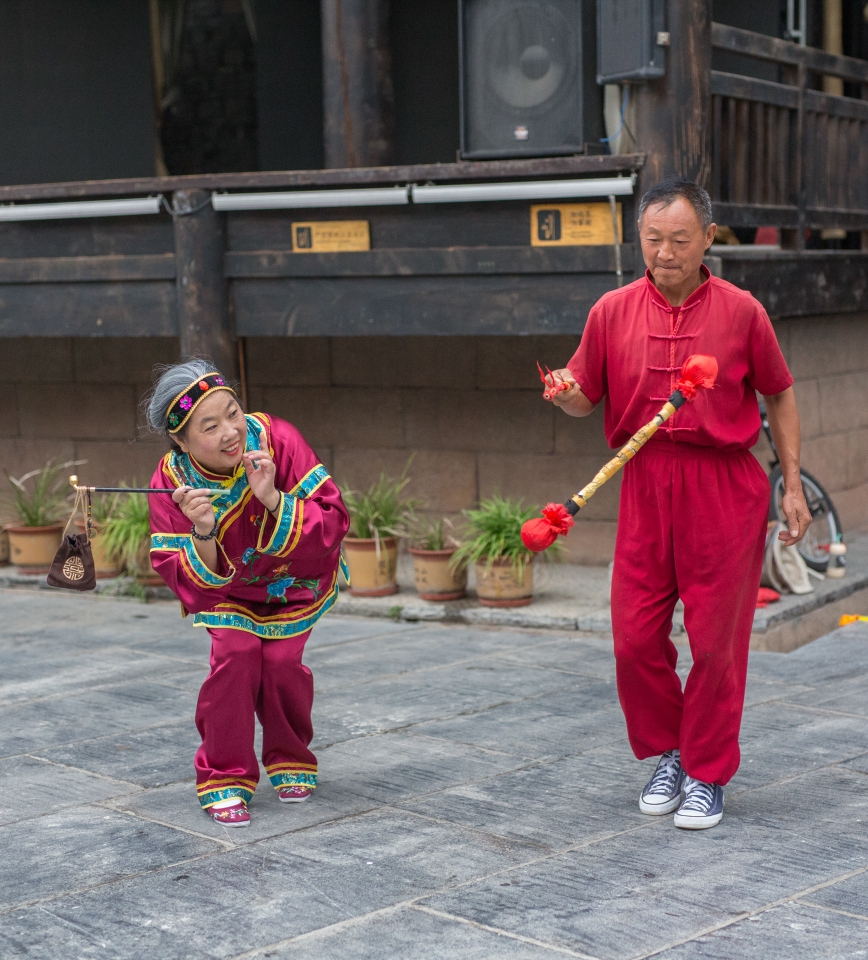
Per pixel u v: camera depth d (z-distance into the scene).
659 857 3.40
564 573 7.36
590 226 6.08
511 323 6.32
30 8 9.15
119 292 7.11
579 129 6.16
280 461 3.68
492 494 7.76
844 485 8.38
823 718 4.66
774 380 3.59
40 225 7.24
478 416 7.73
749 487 3.56
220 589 3.60
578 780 4.06
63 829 3.75
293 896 3.21
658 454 3.56
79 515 7.73
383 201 6.38
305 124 8.84
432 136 8.45
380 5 7.25
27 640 6.37
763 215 6.63
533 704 4.95
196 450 3.43
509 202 6.23
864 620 6.33
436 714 4.85
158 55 9.05
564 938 2.93
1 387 9.15
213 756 3.78
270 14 8.80
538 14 6.15
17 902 3.23
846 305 7.55
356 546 6.83
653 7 5.77
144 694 5.27
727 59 8.11
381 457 8.04
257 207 6.64
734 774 3.97
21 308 7.38
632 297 3.59
